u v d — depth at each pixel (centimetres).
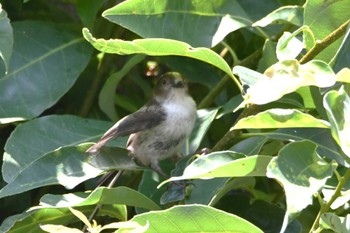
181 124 974
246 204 898
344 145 647
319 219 682
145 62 1118
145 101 1094
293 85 675
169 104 976
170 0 873
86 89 1060
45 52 952
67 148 840
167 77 1004
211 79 1048
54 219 839
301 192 634
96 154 859
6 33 806
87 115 1052
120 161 881
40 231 838
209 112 982
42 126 902
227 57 1072
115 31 1030
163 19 873
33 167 822
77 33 979
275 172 644
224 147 855
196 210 672
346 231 667
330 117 648
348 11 811
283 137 829
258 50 980
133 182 995
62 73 947
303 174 652
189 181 832
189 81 1039
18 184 811
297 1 966
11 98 917
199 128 981
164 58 1043
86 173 838
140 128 946
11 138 880
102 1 952
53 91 933
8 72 926
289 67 682
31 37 955
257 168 696
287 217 616
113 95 993
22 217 811
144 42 786
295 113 688
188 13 891
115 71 1050
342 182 679
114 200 809
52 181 820
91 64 1054
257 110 826
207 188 820
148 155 966
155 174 930
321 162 664
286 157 655
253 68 988
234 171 698
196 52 807
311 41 796
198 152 886
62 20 1090
